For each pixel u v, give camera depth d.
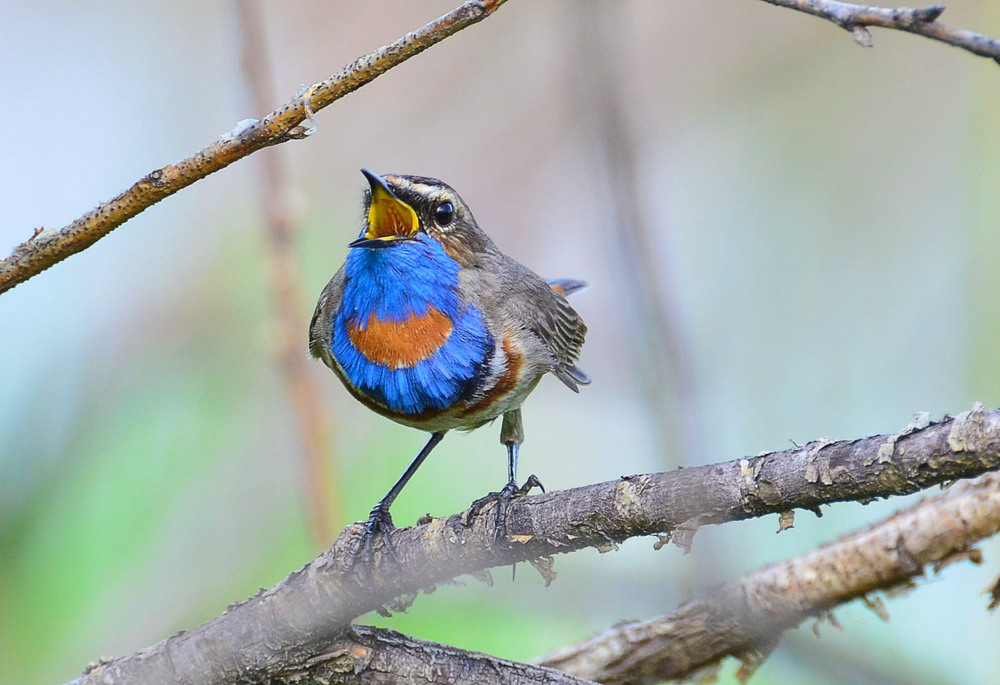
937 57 15.77
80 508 13.08
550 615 10.80
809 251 15.46
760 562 12.77
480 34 15.84
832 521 13.22
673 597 10.46
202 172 6.27
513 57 15.84
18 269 6.41
